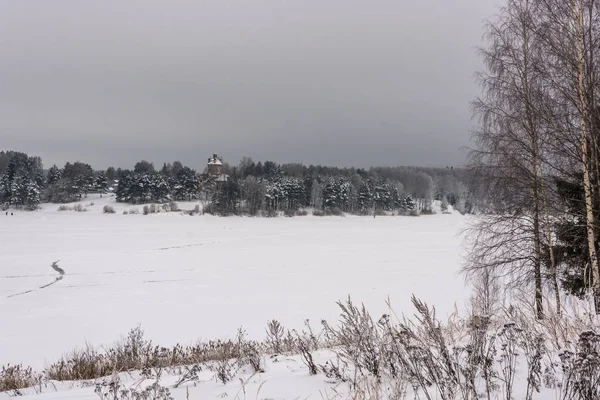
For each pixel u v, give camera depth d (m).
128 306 18.61
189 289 22.61
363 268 29.52
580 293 9.48
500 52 11.90
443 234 58.62
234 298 20.11
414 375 2.35
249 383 3.28
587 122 10.01
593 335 2.08
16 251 38.75
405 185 134.75
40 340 13.13
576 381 1.97
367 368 2.92
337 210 103.56
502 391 2.20
